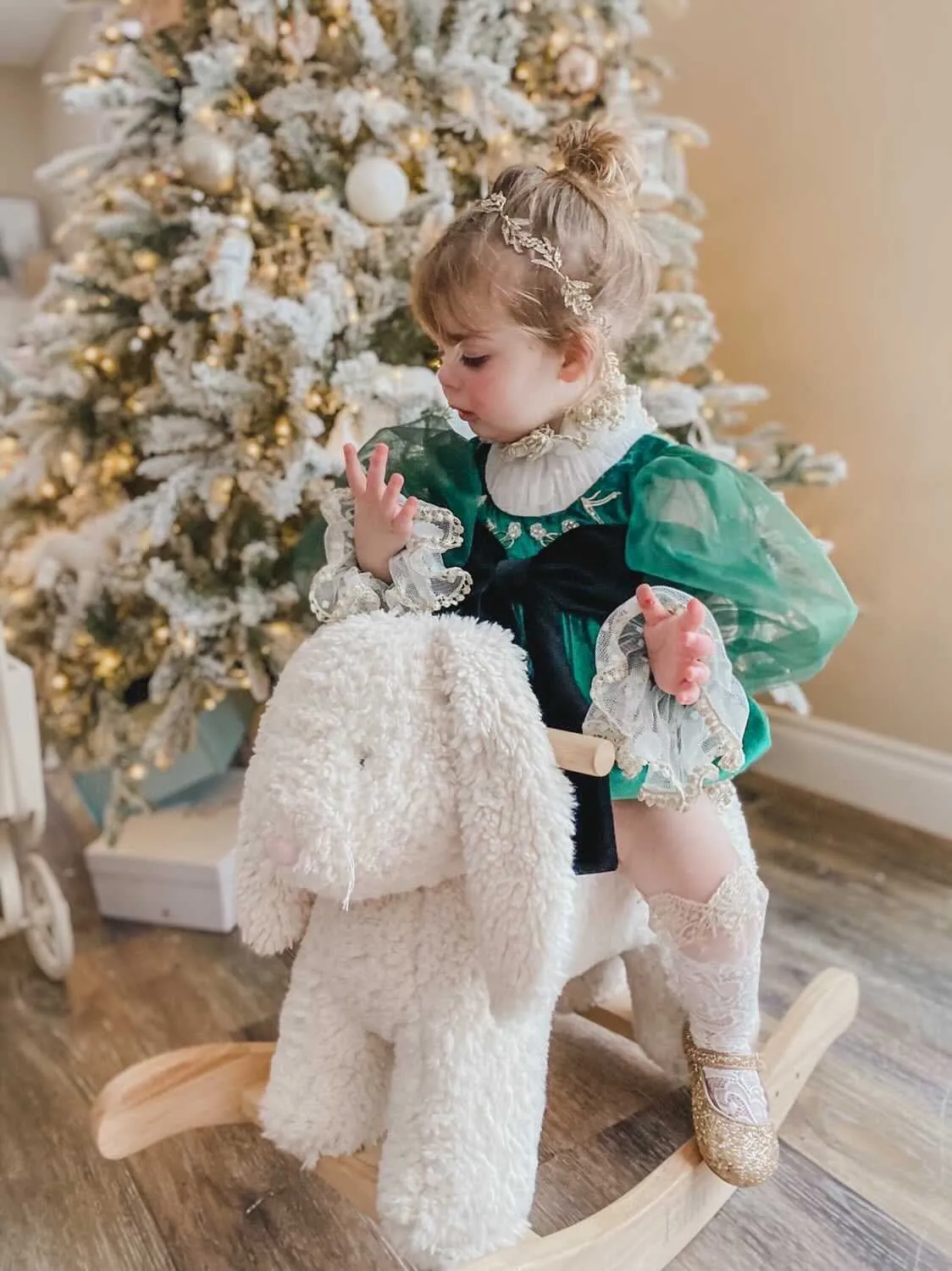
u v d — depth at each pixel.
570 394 0.83
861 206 1.74
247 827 0.74
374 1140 0.84
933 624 1.73
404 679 0.70
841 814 1.81
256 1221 0.92
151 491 1.51
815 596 0.82
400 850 0.69
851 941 1.38
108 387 1.53
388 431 0.96
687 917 0.83
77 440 1.49
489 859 0.68
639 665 0.73
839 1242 0.89
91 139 3.14
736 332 1.99
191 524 1.48
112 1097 0.89
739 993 0.88
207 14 1.44
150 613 1.49
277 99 1.37
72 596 1.46
